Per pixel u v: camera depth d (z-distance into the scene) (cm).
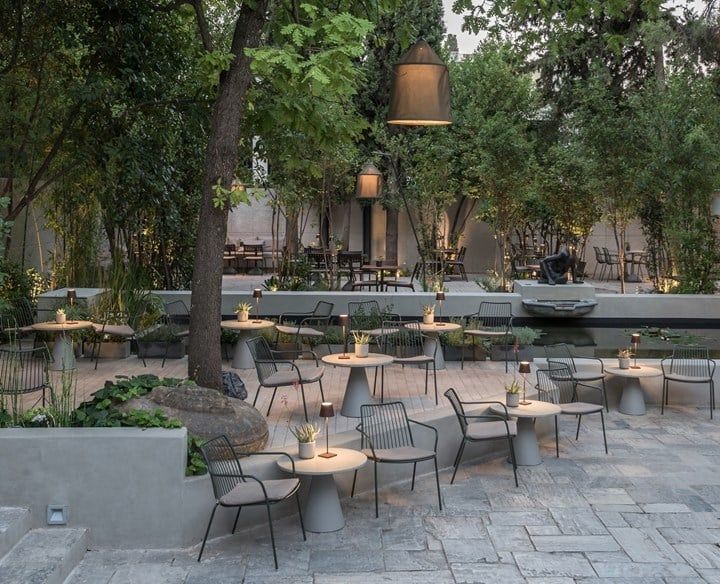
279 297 1631
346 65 729
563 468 862
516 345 1248
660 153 1742
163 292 1608
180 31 1331
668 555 643
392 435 816
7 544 596
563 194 2205
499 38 1042
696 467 864
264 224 2717
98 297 1327
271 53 734
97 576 598
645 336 1631
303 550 650
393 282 2062
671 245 1848
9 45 1274
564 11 1023
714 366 1116
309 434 693
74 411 698
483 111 2064
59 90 1270
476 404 912
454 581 595
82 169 1334
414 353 1255
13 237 1614
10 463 638
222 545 660
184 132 1393
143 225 1667
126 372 1135
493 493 786
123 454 642
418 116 791
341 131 968
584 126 1961
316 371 943
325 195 2161
